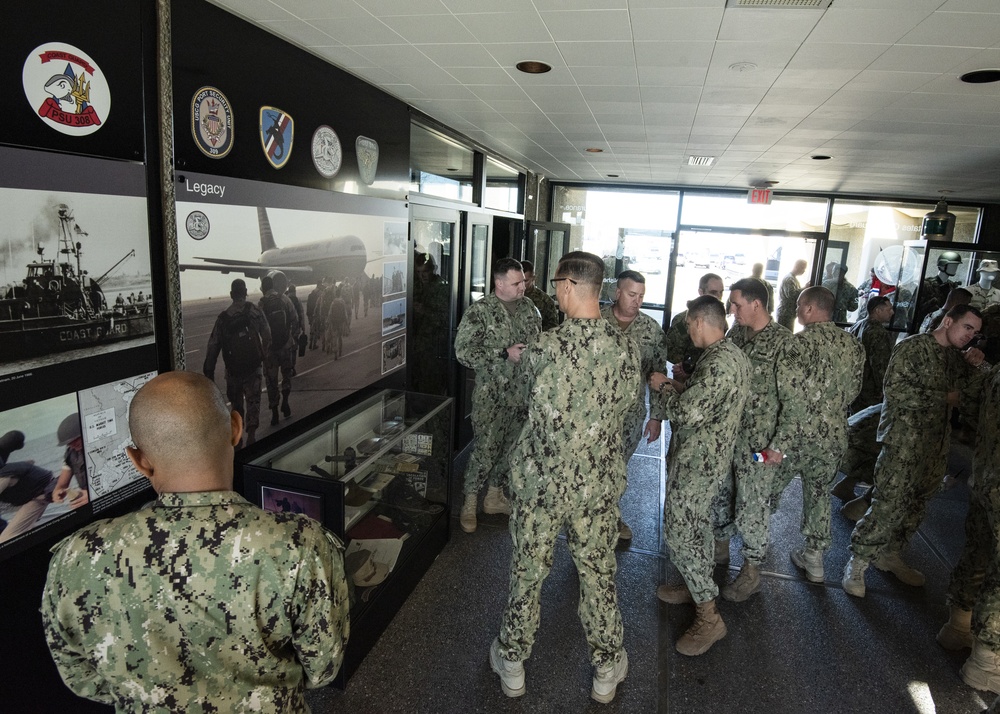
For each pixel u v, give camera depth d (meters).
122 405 1.97
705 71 3.06
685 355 4.52
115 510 1.98
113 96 1.87
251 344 2.58
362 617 2.49
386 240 3.78
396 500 2.98
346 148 3.30
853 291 9.38
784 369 2.73
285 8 2.32
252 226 2.53
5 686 1.72
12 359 1.60
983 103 3.39
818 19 2.28
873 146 5.01
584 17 2.37
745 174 7.55
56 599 1.04
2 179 1.54
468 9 2.31
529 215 8.53
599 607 2.28
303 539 1.11
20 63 1.59
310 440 2.78
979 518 2.63
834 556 3.59
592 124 4.69
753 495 2.93
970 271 8.55
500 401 3.66
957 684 2.55
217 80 2.30
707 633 2.67
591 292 2.17
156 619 1.04
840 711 2.37
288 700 1.16
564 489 2.18
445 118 4.57
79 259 1.77
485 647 2.65
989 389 2.52
